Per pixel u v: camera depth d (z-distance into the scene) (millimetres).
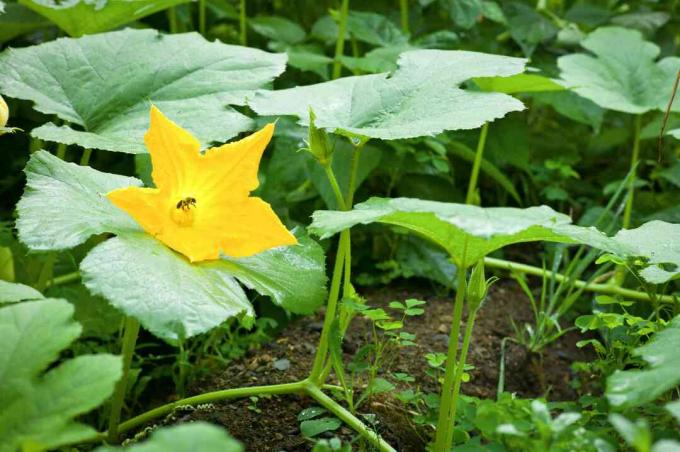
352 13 1678
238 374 1335
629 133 1777
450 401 1146
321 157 1198
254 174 1139
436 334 1422
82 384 982
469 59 1278
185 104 1293
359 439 1207
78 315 1397
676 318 1109
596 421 1180
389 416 1250
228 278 1131
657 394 1021
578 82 1526
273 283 1162
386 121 1229
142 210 1120
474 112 1188
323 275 1200
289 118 1545
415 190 1627
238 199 1141
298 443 1204
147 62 1319
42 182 1151
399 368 1341
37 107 1270
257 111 1241
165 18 1783
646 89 1545
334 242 1579
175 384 1370
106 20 1416
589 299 1526
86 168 1197
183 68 1318
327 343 1229
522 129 1670
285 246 1208
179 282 1093
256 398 1250
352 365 1229
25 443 951
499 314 1492
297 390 1230
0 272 1295
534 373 1399
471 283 1129
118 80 1308
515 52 1845
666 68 1550
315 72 1675
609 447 982
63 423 967
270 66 1332
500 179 1613
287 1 1965
